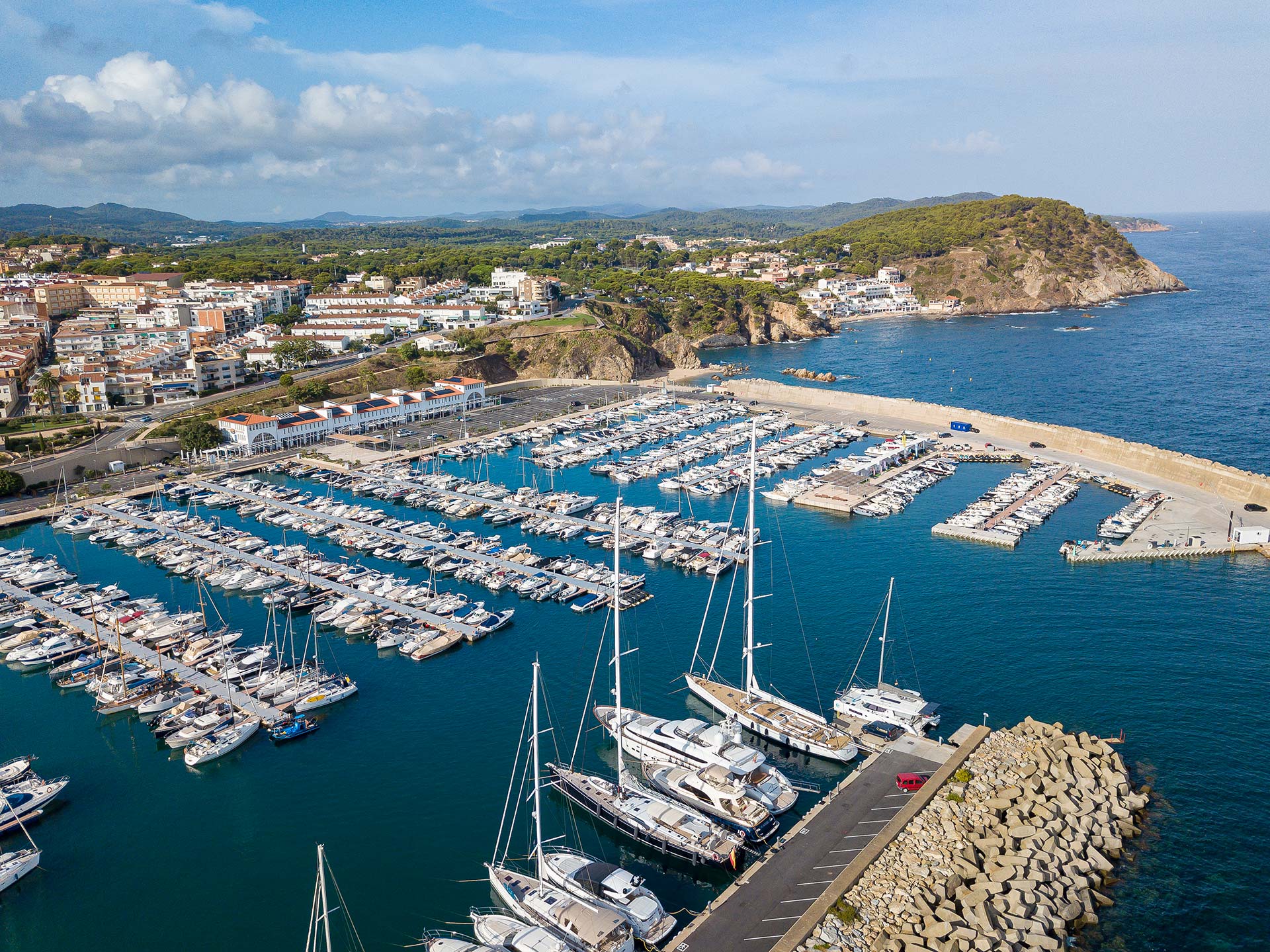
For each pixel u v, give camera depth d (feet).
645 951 215.10
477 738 321.52
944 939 207.82
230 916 237.04
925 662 367.66
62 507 603.67
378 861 257.75
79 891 248.52
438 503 599.16
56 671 374.22
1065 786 269.23
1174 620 402.52
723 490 626.64
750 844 255.50
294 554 505.25
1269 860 247.50
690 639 396.37
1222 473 584.40
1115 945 216.95
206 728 323.78
